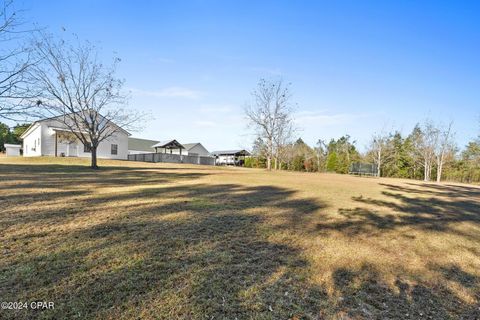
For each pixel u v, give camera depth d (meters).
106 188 7.82
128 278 2.73
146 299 2.40
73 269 2.84
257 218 5.23
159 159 31.50
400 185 15.20
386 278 3.13
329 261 3.47
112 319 2.12
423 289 2.95
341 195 8.81
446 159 33.16
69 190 7.19
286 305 2.46
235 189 8.84
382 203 7.74
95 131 15.96
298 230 4.65
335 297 2.66
